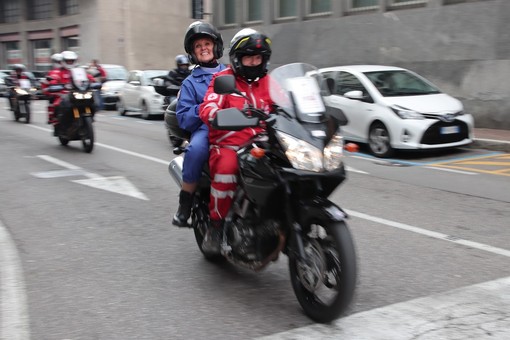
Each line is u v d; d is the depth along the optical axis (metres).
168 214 6.48
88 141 11.96
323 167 3.42
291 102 3.64
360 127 11.06
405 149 10.41
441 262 4.80
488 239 5.46
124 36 33.53
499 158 10.48
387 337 3.41
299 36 19.23
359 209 6.66
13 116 19.42
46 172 9.05
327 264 3.56
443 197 7.30
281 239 3.69
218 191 4.07
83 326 3.63
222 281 4.43
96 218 6.31
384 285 4.27
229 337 3.46
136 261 4.91
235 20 22.36
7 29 40.19
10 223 6.12
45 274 4.58
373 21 16.58
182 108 4.40
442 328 3.52
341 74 11.74
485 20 13.62
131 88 18.91
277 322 3.67
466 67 14.16
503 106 13.47
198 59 4.50
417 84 11.41
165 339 3.45
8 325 3.63
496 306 3.86
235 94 3.92
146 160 10.18
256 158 3.69
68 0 35.28
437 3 14.71
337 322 3.62
